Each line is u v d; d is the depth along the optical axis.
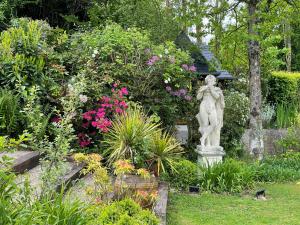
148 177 6.18
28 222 3.45
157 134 8.20
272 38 15.20
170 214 6.65
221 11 10.97
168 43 11.47
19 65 9.20
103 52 10.40
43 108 9.26
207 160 8.80
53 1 15.66
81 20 16.52
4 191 3.98
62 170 4.81
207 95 9.50
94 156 5.50
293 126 13.66
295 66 29.06
